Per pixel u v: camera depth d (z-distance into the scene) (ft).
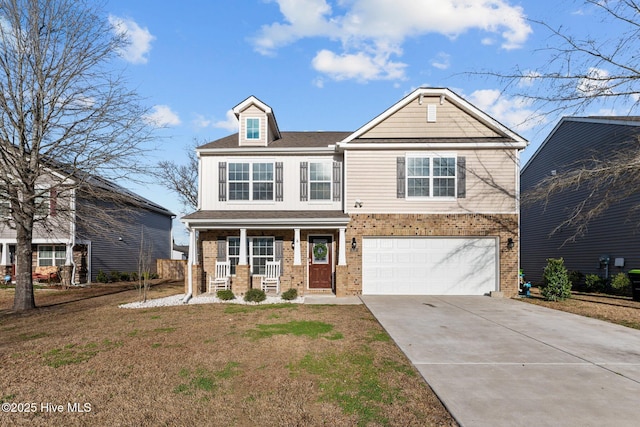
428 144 45.55
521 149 45.70
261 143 49.67
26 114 37.70
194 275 44.65
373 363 19.51
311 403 14.90
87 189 42.70
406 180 45.85
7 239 63.26
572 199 61.11
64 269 60.13
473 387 16.29
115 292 53.93
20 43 36.65
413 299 42.01
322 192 48.39
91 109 38.83
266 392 15.93
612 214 52.75
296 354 20.98
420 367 18.89
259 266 48.52
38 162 38.22
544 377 17.60
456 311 34.45
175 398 15.39
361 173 46.16
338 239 47.14
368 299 41.83
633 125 48.57
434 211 45.73
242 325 28.37
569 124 61.82
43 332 27.04
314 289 47.62
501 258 45.01
